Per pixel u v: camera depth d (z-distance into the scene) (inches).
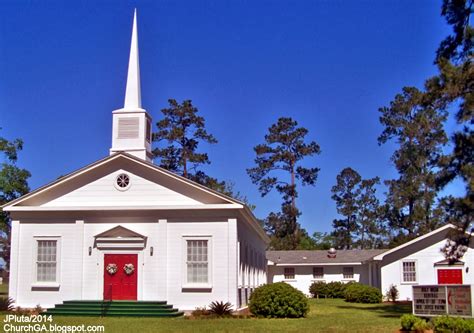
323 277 2348.7
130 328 912.9
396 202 2568.9
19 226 1259.8
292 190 3100.4
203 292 1197.1
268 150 3132.4
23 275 1241.4
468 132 1058.1
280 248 3107.8
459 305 964.6
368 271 2313.0
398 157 2591.0
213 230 1214.9
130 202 1240.2
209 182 2792.8
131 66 1366.9
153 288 1205.7
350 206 3720.5
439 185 1079.0
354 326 975.6
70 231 1246.3
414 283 1784.0
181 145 2792.8
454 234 1085.1
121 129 1312.7
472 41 1071.6
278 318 1117.1
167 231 1223.5
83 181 1262.3
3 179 1859.0
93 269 1224.8
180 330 888.9
